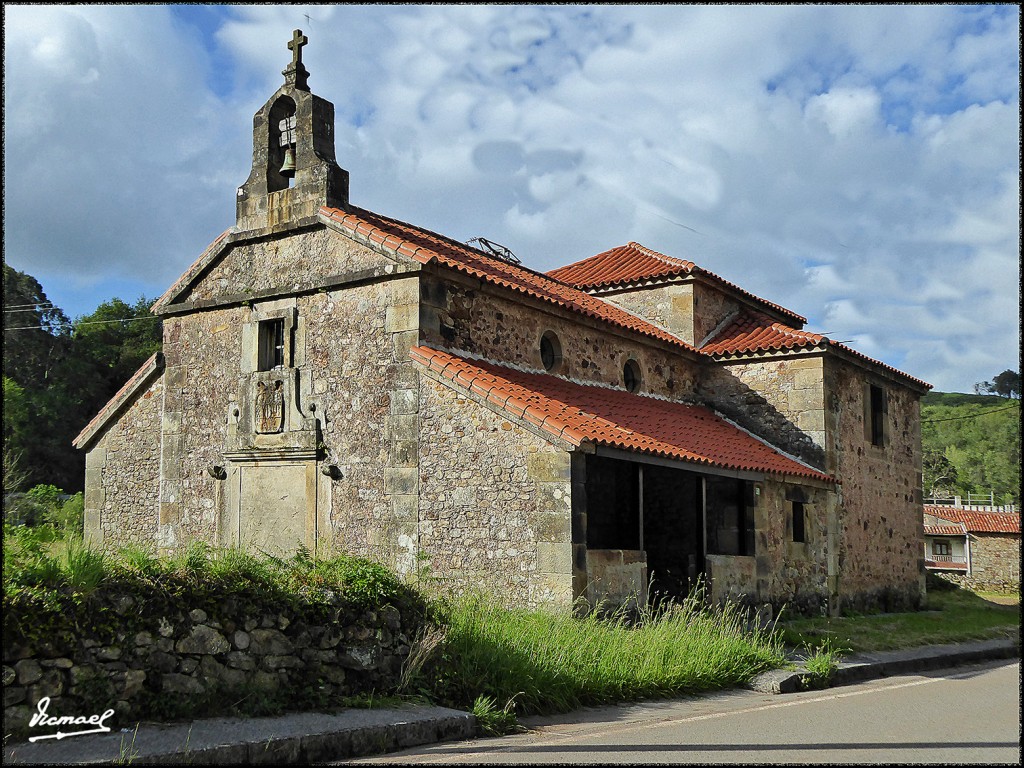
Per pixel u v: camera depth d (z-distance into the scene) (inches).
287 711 300.5
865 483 811.4
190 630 286.4
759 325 835.4
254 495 626.5
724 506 652.7
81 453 1496.1
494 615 416.8
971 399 4084.6
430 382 553.0
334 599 330.0
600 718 354.6
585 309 684.1
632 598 528.7
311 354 611.2
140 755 236.5
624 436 529.3
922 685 485.4
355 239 592.7
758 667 468.8
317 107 637.9
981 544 1453.0
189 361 677.9
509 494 514.0
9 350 1535.4
